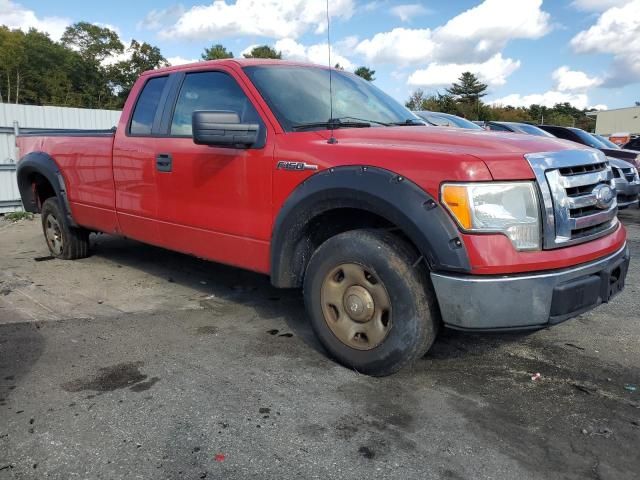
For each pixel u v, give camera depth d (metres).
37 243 7.88
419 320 3.13
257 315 4.63
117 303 4.96
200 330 4.26
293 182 3.61
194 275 5.94
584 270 3.10
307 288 3.62
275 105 3.95
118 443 2.70
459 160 2.94
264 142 3.83
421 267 3.13
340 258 3.37
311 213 3.52
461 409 3.05
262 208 3.85
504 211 2.92
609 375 3.51
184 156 4.41
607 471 2.50
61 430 2.81
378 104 4.59
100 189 5.51
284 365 3.61
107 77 91.00
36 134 6.60
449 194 2.92
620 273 3.48
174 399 3.14
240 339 4.07
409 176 3.06
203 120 3.61
